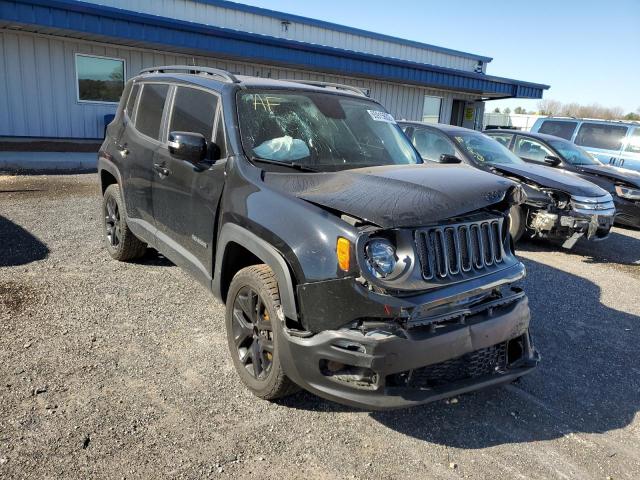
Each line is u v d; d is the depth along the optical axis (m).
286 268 2.93
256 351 3.32
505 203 3.34
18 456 2.64
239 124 3.75
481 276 3.07
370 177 3.19
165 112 4.62
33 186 9.37
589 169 9.36
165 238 4.46
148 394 3.28
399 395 2.77
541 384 3.84
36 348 3.70
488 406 3.49
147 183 4.66
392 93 20.36
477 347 2.97
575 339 4.68
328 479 2.70
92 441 2.80
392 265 2.75
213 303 4.72
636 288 6.38
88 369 3.50
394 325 2.72
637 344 4.67
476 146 8.23
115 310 4.43
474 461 2.93
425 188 2.99
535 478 2.82
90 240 6.31
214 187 3.68
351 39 20.16
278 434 3.02
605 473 2.91
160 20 12.80
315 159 3.80
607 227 7.47
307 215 2.92
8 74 12.79
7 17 10.99
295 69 17.25
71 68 13.62
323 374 2.82
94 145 14.15
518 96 22.58
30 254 5.63
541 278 6.45
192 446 2.84
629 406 3.63
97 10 11.92
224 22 16.69
